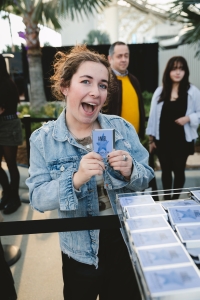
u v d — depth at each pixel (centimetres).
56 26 657
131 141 128
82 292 122
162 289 67
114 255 120
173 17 613
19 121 304
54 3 602
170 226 91
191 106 275
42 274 212
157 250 80
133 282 121
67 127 120
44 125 122
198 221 93
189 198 115
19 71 848
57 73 122
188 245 83
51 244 251
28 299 188
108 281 124
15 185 312
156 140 291
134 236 86
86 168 100
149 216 97
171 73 268
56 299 188
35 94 725
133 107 283
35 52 698
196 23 589
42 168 116
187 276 70
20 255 235
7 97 282
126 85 280
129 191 126
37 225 110
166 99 276
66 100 122
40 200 110
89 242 117
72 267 121
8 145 296
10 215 305
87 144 118
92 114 110
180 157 285
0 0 609
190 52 879
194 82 883
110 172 115
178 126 277
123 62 273
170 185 302
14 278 208
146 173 118
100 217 112
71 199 105
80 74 105
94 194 117
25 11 638
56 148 116
